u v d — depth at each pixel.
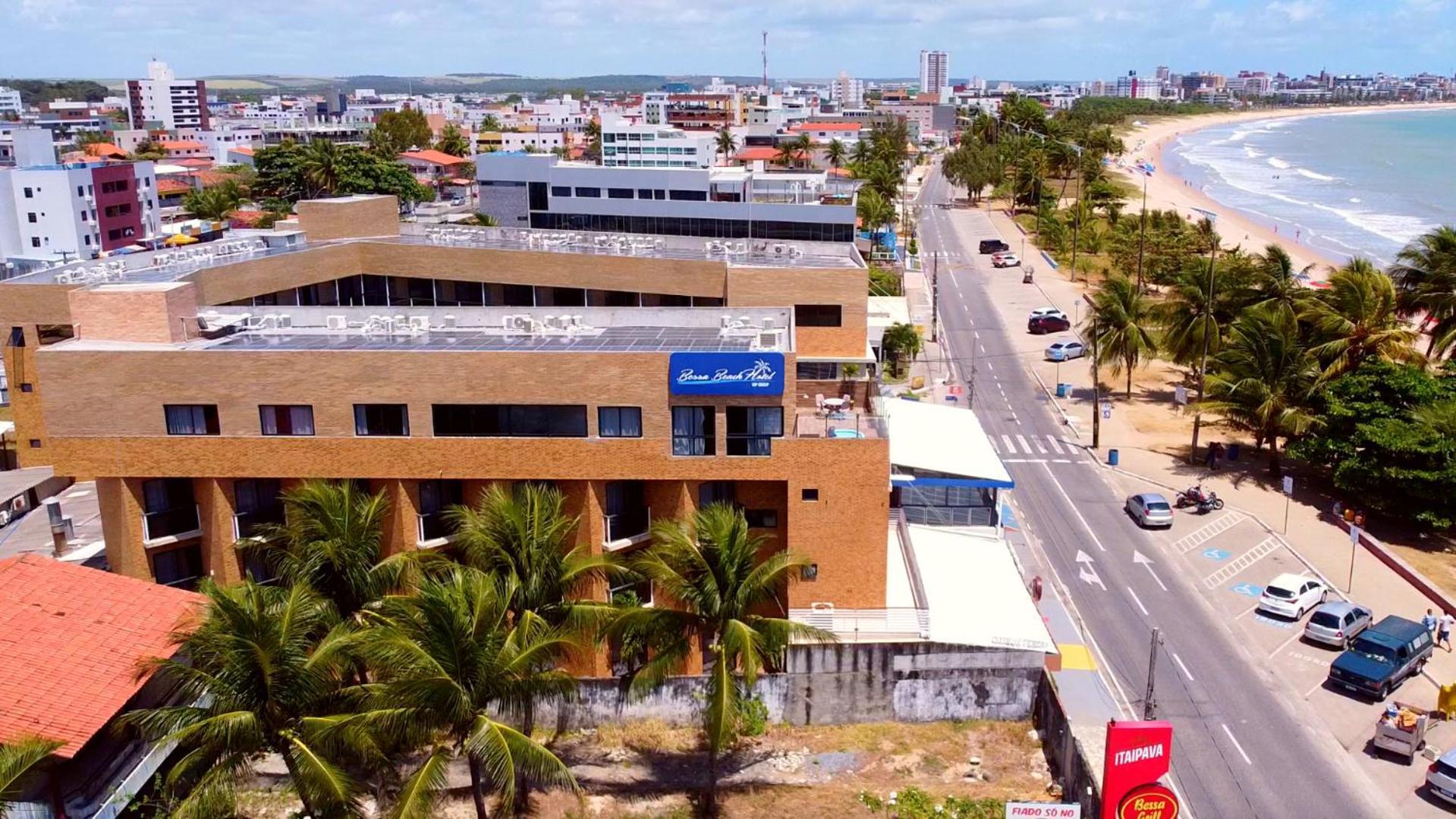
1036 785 37.22
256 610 29.67
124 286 46.47
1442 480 54.66
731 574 33.97
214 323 46.25
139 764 32.50
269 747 30.22
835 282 60.50
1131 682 43.53
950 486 49.78
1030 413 82.12
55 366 40.41
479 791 32.75
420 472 41.38
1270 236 169.75
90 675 32.59
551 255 66.38
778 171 150.75
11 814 29.53
